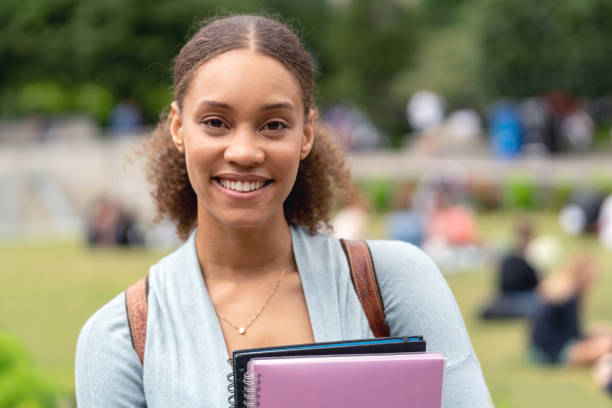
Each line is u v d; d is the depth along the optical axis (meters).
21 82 34.38
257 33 1.99
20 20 32.69
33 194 23.23
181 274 2.15
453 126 30.56
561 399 7.42
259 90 1.95
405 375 1.87
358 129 31.91
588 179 20.84
